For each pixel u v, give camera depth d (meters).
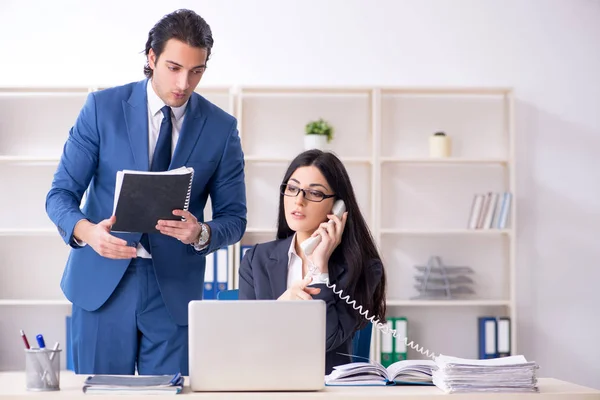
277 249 2.58
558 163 5.13
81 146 2.54
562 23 5.14
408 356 5.05
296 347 1.90
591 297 5.12
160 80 2.46
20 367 4.91
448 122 5.11
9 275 4.94
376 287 2.57
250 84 5.02
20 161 4.94
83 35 4.96
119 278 2.47
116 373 2.51
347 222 2.51
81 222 2.42
